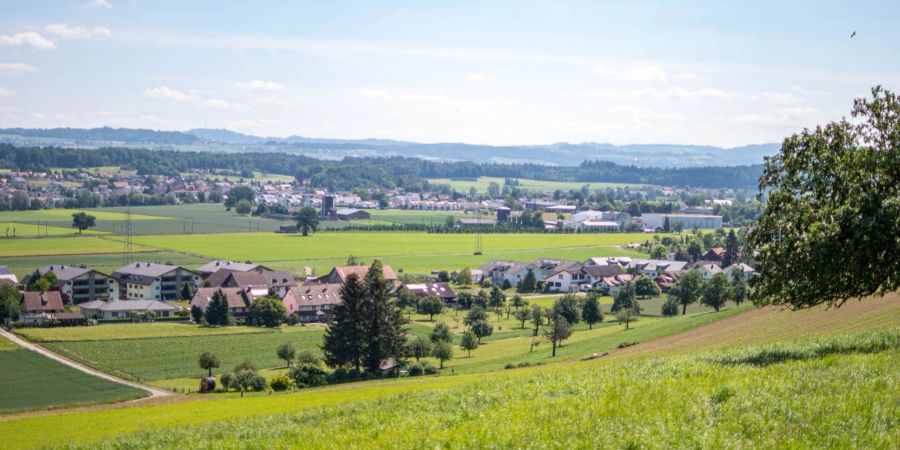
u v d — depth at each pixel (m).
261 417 40.28
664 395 30.39
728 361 38.84
